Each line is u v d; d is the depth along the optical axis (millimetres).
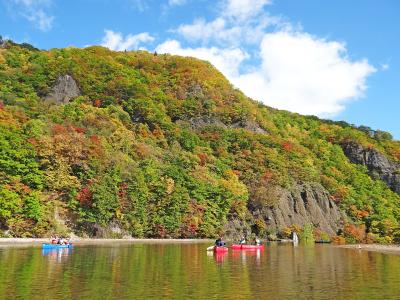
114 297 32156
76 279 40219
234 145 178875
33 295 32375
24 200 91750
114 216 108938
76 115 148375
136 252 71250
